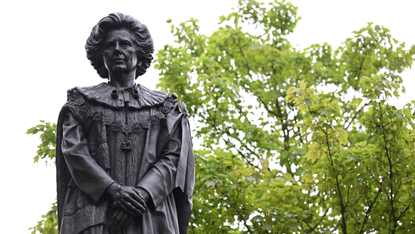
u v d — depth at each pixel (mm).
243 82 11414
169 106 3920
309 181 8656
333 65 11641
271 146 10484
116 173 3652
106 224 3494
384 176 8531
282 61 11312
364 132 10227
